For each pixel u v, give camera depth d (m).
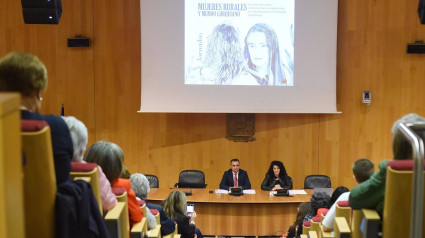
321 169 9.39
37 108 1.87
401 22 9.03
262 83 9.03
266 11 8.95
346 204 3.06
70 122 2.34
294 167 9.41
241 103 9.08
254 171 9.45
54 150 1.75
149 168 9.51
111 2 9.20
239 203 8.04
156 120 9.43
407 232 2.06
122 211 2.46
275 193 8.23
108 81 9.32
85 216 1.79
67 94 9.33
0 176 1.13
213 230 8.10
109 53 9.27
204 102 9.07
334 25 8.91
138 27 9.24
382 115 9.21
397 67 9.12
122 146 9.45
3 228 1.14
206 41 9.00
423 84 9.12
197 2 8.96
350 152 9.32
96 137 9.41
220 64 9.02
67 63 9.27
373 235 2.25
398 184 2.02
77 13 9.20
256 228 8.09
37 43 9.23
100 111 9.37
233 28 8.97
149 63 9.04
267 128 9.40
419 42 8.98
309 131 9.36
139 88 9.34
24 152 1.54
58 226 1.72
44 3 6.23
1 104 1.12
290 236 6.07
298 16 8.94
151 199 7.94
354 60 9.16
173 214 5.64
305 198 8.05
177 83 9.05
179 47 9.00
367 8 9.06
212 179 9.50
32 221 1.62
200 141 9.45
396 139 2.22
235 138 9.39
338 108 9.26
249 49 9.00
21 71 1.79
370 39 9.10
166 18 8.97
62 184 1.77
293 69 9.00
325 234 3.34
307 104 9.05
